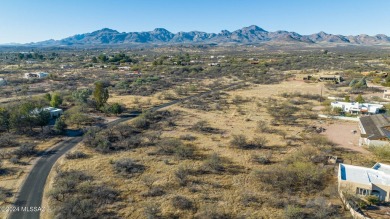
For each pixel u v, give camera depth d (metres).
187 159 45.25
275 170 40.28
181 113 75.31
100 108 74.38
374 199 32.25
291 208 30.81
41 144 51.53
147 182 37.25
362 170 37.94
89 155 46.59
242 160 45.00
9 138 53.00
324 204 31.72
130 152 48.12
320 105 83.25
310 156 44.50
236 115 72.88
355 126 63.28
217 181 38.19
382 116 61.00
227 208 32.03
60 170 40.28
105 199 33.22
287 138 55.34
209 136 56.75
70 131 59.34
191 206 32.31
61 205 31.66
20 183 37.16
